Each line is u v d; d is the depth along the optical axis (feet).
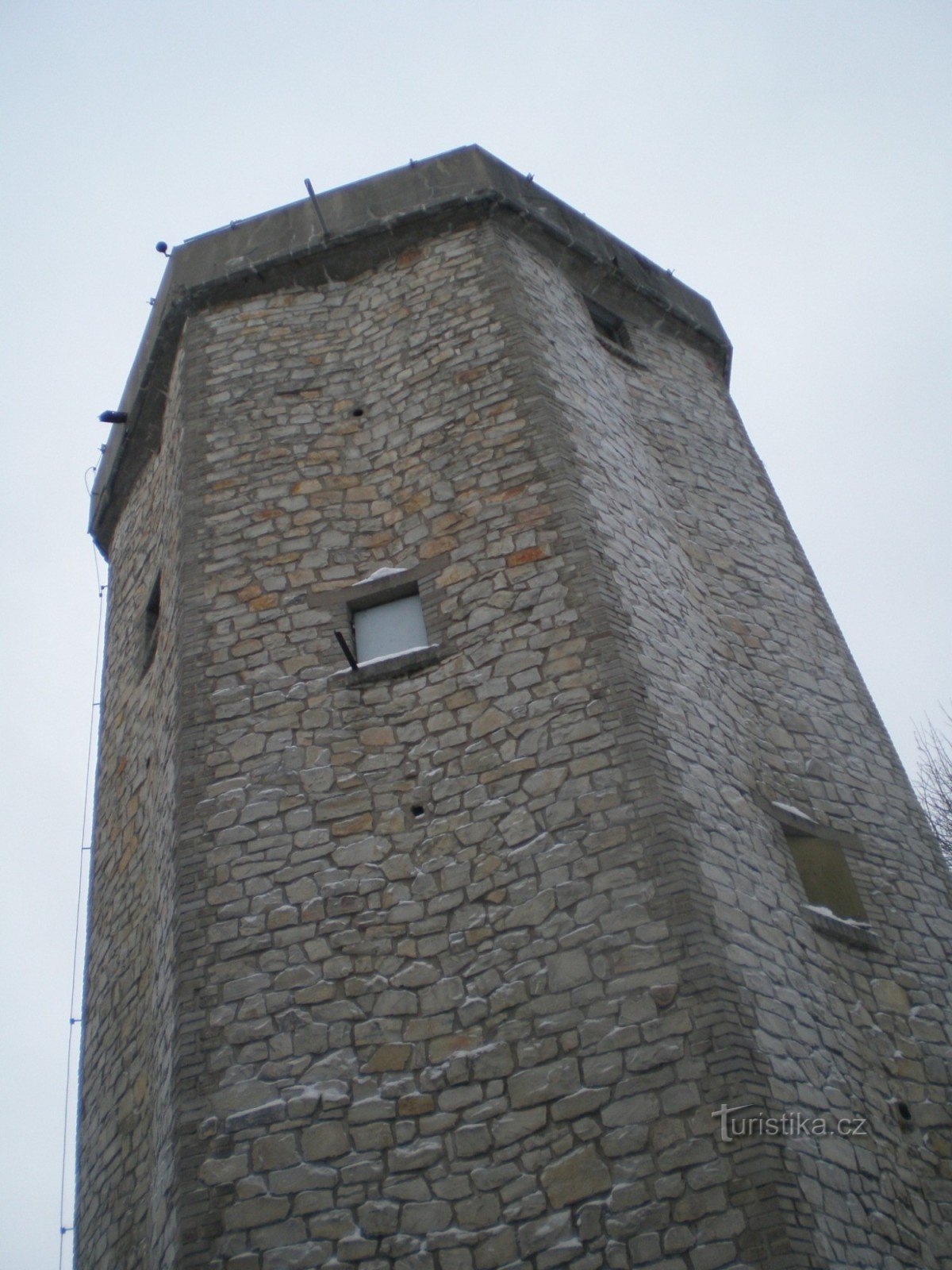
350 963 33.99
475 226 49.49
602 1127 30.01
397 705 38.11
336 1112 31.86
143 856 44.68
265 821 36.86
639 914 32.50
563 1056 31.14
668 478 49.49
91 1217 40.11
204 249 51.29
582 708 36.22
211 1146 31.91
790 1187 28.89
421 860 35.17
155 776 44.34
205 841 36.88
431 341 46.52
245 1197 31.04
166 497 49.88
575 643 37.50
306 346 48.24
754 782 40.04
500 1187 30.04
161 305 51.78
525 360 44.78
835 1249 28.84
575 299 51.62
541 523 40.40
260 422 46.19
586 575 38.81
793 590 50.11
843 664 48.67
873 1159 32.12
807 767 42.91
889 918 39.99
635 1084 30.30
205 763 38.37
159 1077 36.24
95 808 51.24
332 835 36.19
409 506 42.63
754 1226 28.04
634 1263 28.32
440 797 36.04
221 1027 33.65
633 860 33.35
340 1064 32.53
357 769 37.24
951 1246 32.45
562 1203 29.43
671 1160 29.22
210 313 50.03
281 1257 30.12
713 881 33.88
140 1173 37.52
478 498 41.68
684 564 45.47
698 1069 30.14
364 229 49.29
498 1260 29.17
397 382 46.01
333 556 42.27
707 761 37.65
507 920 33.45
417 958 33.65
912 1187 32.71
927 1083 35.78
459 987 32.91
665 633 40.22
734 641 45.27
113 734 51.47
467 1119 31.07
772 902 35.76
